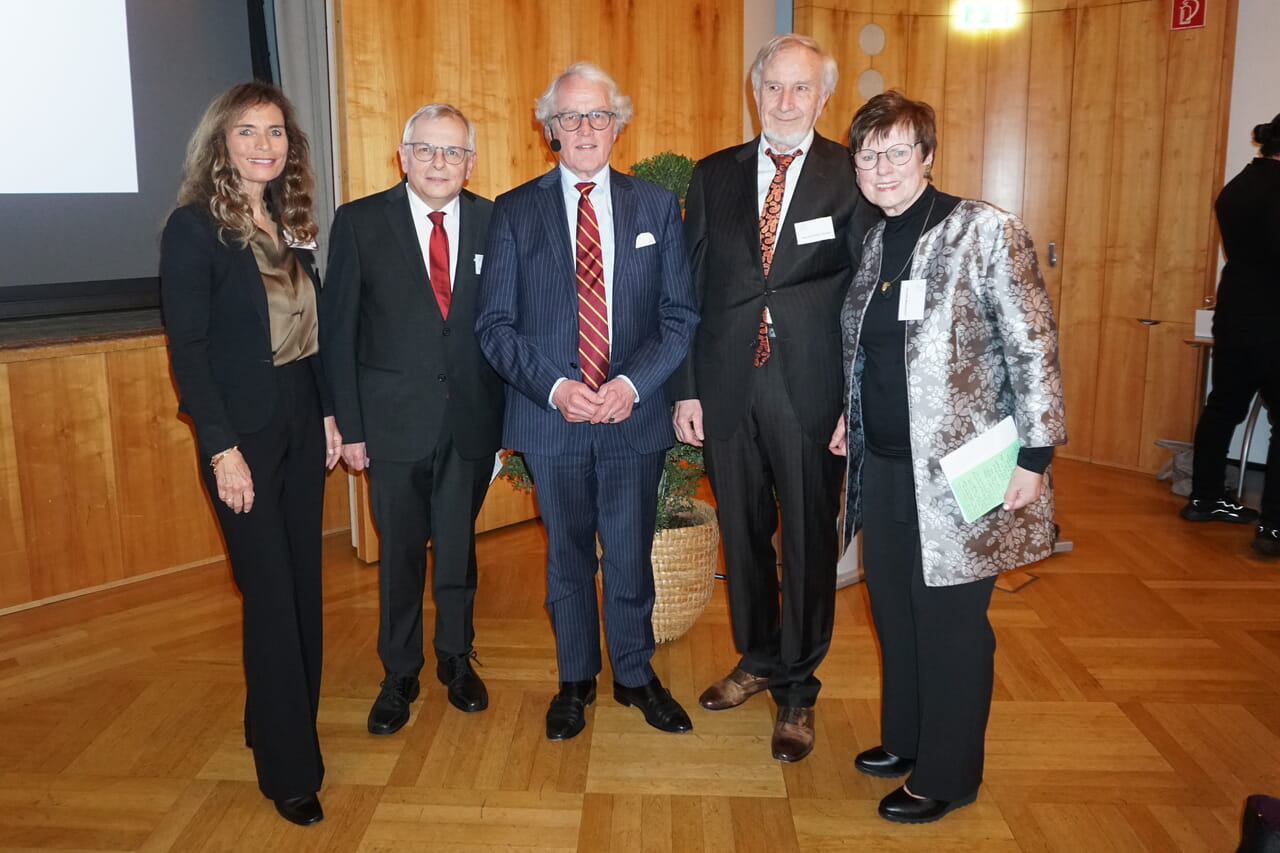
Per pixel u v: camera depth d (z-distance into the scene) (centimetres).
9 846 213
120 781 239
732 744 255
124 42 383
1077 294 530
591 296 235
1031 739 256
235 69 414
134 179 392
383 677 295
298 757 219
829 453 244
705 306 248
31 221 370
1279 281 394
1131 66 494
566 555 251
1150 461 514
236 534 210
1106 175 510
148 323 383
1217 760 245
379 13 360
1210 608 340
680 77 468
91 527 355
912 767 238
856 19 515
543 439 241
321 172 402
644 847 213
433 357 252
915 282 198
